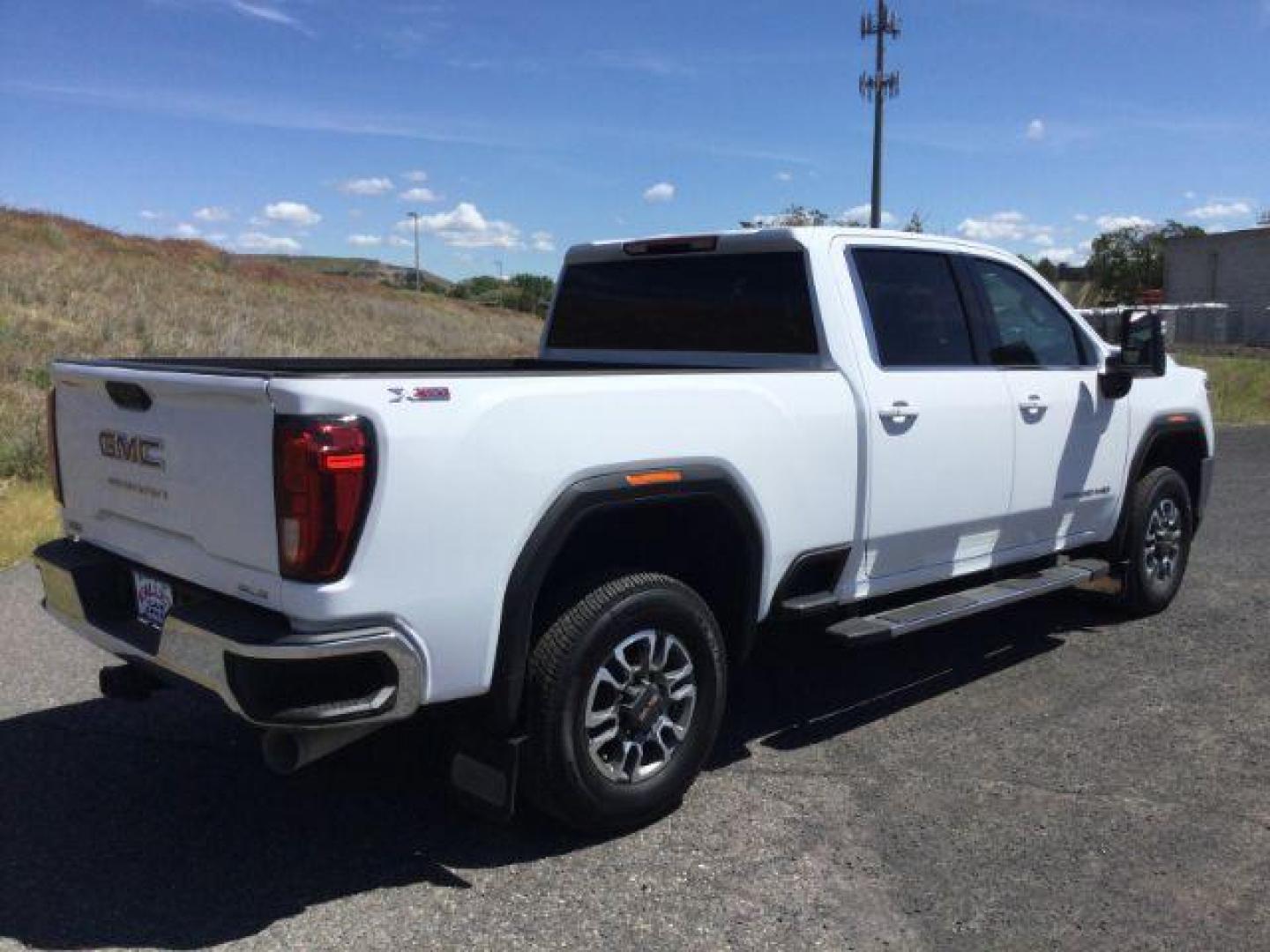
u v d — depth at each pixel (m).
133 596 4.03
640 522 4.15
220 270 39.72
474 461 3.38
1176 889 3.60
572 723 3.70
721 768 4.55
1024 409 5.42
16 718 5.02
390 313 38.06
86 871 3.70
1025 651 6.11
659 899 3.53
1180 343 39.72
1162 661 5.91
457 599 3.39
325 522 3.12
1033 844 3.89
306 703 3.24
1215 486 11.81
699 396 4.00
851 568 4.71
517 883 3.63
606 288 5.77
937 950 3.26
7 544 7.80
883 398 4.70
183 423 3.53
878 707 5.25
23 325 17.08
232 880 3.64
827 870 3.71
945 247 5.31
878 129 35.03
